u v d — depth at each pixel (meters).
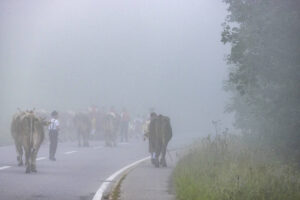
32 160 30.31
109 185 25.47
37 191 22.98
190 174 24.73
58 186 24.75
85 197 21.77
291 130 30.06
